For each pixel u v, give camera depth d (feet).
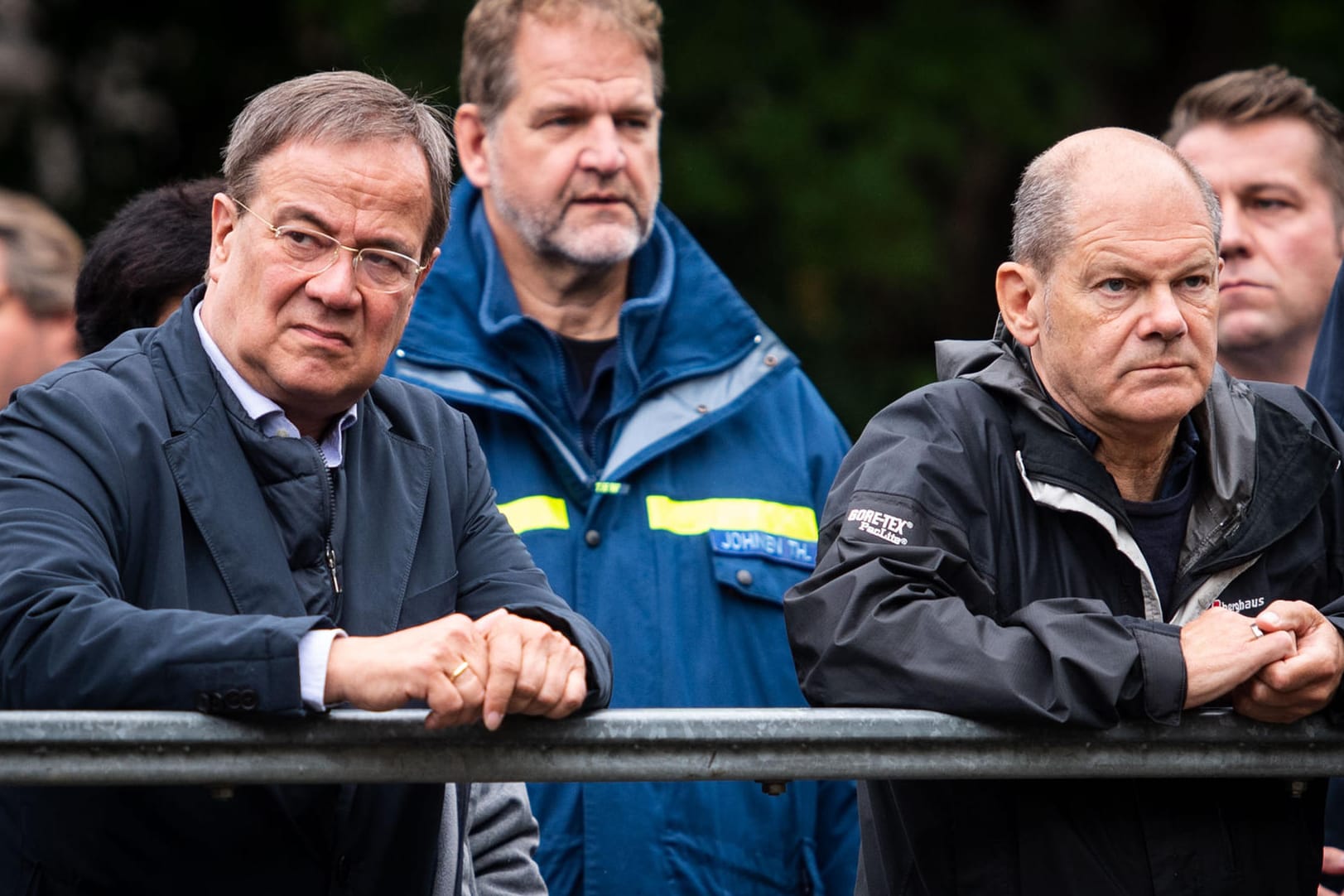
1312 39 87.10
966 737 24.90
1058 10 88.79
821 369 80.74
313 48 89.25
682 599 37.50
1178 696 24.90
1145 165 27.89
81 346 33.68
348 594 26.20
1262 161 42.24
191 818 24.63
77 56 89.04
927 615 25.77
